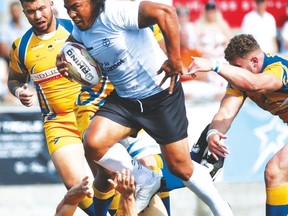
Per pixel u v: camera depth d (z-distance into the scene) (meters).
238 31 49.28
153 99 22.52
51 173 38.69
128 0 22.61
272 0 50.28
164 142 22.81
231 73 22.70
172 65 21.05
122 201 22.17
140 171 23.27
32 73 27.28
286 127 39.09
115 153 22.95
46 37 27.11
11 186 38.38
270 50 48.59
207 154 25.09
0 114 38.16
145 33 22.12
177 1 48.16
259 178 39.06
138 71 22.23
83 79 22.69
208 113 38.38
